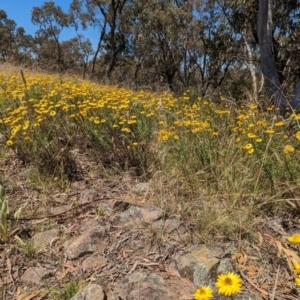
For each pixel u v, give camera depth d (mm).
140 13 24812
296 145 3189
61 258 2186
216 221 2283
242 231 2258
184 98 6289
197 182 2928
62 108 4348
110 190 3061
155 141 3908
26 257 2199
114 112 4238
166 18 22609
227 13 15891
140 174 3365
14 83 6152
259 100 5598
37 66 11125
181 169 3113
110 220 2523
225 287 1351
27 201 2846
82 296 1751
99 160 3510
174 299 1727
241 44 15250
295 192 2646
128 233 2369
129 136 3725
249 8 11891
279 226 2404
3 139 4043
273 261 2035
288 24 12367
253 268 1971
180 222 2400
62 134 4008
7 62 10562
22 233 2436
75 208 2695
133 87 11742
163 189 2891
